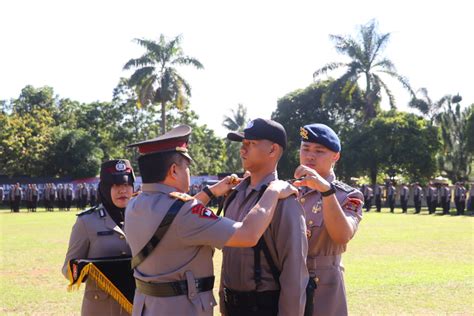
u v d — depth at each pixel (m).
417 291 9.48
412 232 20.09
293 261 3.34
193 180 42.50
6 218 29.27
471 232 20.11
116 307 4.53
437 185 35.12
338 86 43.75
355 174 43.28
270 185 3.40
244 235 3.18
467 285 9.98
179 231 3.27
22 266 12.43
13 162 45.94
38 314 8.12
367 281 10.36
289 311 3.31
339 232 3.82
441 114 47.28
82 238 4.61
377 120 42.09
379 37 43.28
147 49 41.75
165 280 3.31
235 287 3.54
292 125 48.56
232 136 3.75
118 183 4.62
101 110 54.59
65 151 46.75
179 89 41.66
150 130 54.12
